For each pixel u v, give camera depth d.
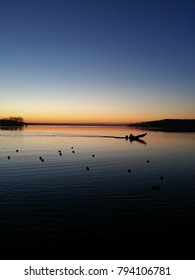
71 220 18.70
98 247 15.16
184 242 15.75
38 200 23.08
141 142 85.62
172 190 26.77
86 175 33.56
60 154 52.59
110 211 20.59
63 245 15.30
